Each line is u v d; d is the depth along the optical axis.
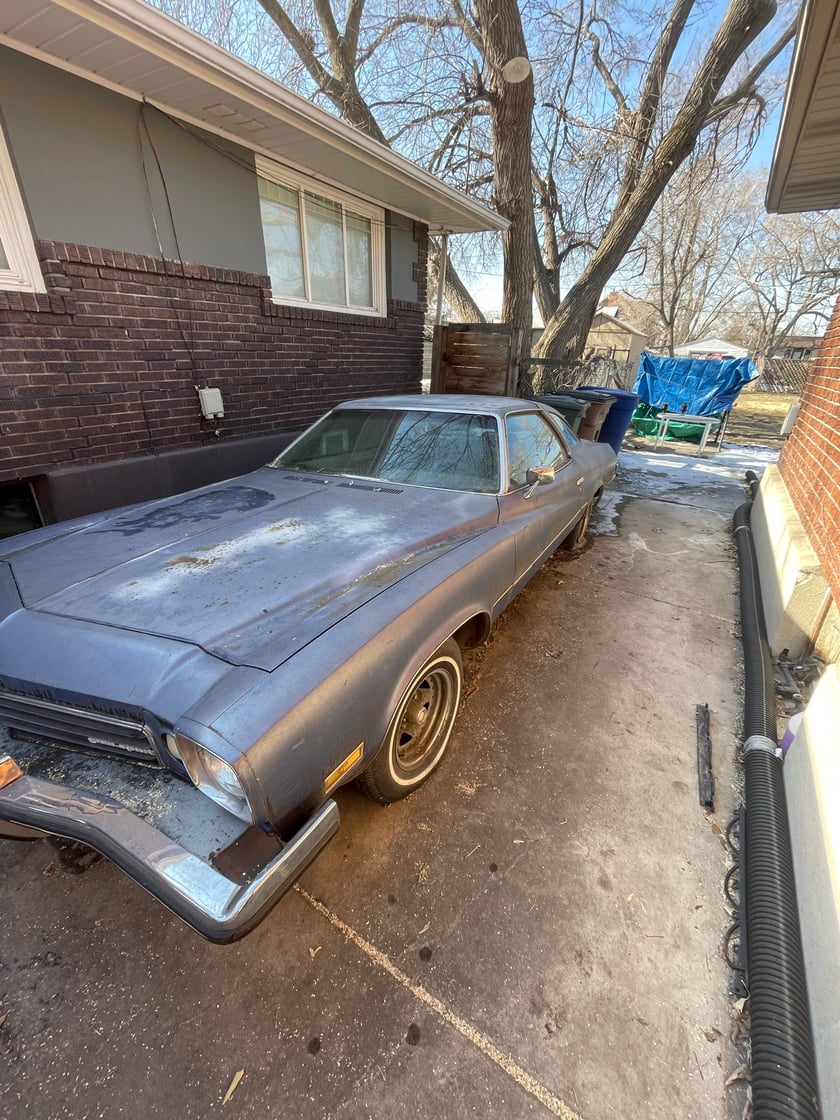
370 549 2.15
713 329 43.22
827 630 3.03
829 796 1.67
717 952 1.66
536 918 1.75
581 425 8.23
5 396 3.56
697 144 12.62
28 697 1.60
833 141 4.12
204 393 4.68
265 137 4.52
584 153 12.45
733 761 2.46
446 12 10.21
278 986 1.56
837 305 5.02
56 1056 1.39
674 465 9.48
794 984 1.45
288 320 5.47
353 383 6.61
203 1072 1.37
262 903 1.24
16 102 3.28
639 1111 1.31
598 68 12.53
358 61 11.01
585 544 5.29
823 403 4.40
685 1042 1.44
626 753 2.48
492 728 2.62
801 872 1.72
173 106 4.00
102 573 1.96
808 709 2.08
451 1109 1.31
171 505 2.67
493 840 2.02
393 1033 1.45
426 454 3.10
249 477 3.17
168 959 1.62
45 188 3.50
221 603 1.74
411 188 5.73
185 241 4.37
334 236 5.95
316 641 1.59
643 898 1.82
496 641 3.42
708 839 2.05
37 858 1.93
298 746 1.38
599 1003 1.53
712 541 5.46
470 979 1.58
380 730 1.70
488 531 2.63
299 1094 1.33
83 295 3.82
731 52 9.33
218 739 1.27
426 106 11.24
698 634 3.59
